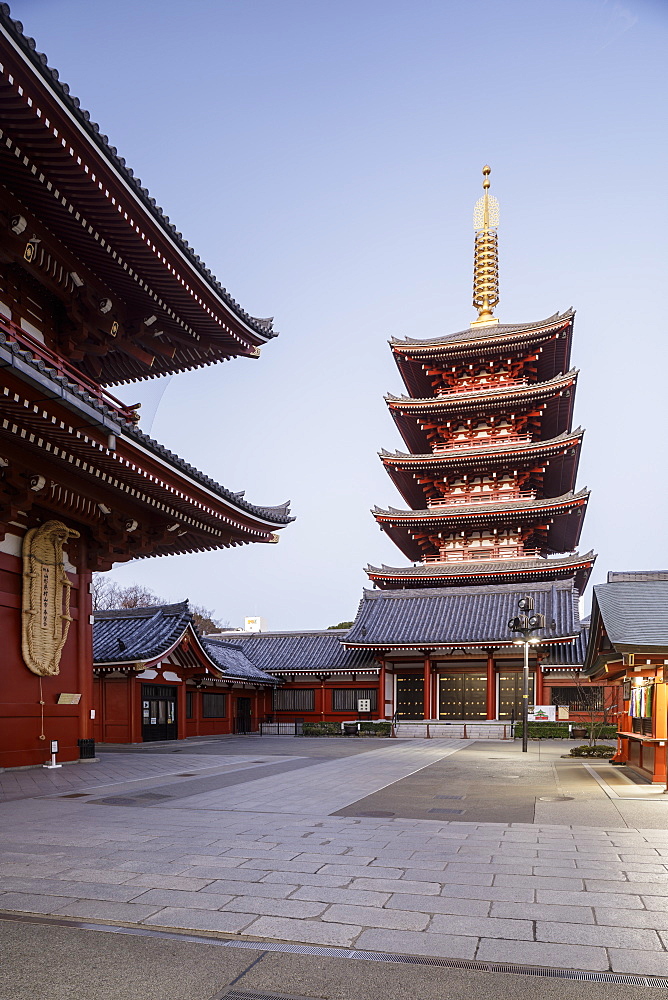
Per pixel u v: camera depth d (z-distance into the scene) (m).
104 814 12.37
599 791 15.37
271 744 31.69
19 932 6.38
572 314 51.53
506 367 56.19
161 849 9.49
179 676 35.25
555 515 52.00
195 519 23.25
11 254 17.30
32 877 8.06
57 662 20.47
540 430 58.28
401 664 45.09
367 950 5.97
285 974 5.52
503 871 8.34
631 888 7.63
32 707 19.88
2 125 13.94
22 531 19.92
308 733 40.62
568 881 7.91
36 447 16.88
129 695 31.42
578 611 42.50
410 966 5.67
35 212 17.36
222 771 19.55
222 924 6.54
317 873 8.23
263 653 49.19
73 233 17.98
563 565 48.91
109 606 86.31
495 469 55.03
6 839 10.17
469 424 56.25
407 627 44.44
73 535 21.44
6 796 14.60
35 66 12.48
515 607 44.16
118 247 18.42
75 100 13.73
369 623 45.84
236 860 8.87
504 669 42.66
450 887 7.67
